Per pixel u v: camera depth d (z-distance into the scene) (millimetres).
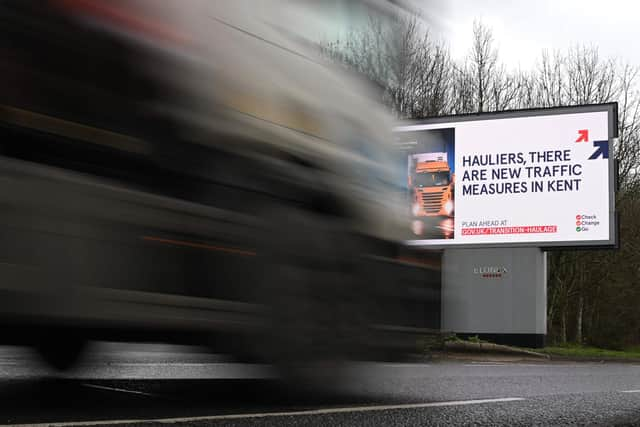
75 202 3469
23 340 3908
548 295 29812
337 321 4828
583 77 32625
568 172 20172
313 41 4816
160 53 3846
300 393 4633
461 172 20922
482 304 20609
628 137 32469
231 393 4902
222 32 4176
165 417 3766
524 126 20562
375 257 5199
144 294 3729
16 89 3287
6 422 3396
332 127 4941
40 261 3318
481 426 4094
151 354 8703
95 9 3570
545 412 4824
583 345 29828
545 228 20266
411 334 5434
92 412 3840
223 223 4156
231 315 4164
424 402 5008
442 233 20969
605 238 19797
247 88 4312
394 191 5512
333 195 4906
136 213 3723
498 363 13828
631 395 6234
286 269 4500
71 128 3477
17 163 3277
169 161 3893
